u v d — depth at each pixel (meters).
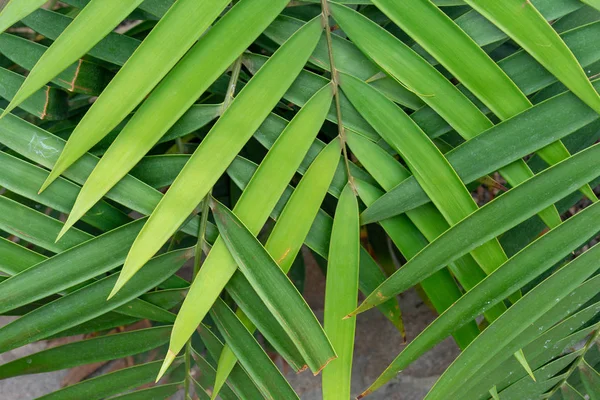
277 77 0.76
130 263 0.73
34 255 0.79
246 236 0.75
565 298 0.79
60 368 0.83
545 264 0.76
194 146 1.02
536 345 0.82
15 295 0.77
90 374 1.42
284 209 0.77
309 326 0.75
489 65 0.76
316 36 0.77
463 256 0.79
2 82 0.81
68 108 0.87
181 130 0.78
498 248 0.77
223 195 1.05
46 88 0.82
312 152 0.79
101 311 0.78
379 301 0.77
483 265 0.78
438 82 0.77
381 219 0.78
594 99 0.75
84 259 0.77
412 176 0.77
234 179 0.78
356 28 0.77
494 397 0.82
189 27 0.74
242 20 0.75
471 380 0.80
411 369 1.38
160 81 0.75
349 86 0.77
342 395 0.77
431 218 0.79
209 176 0.75
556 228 0.76
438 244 0.76
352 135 0.78
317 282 1.42
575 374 0.86
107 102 0.74
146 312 0.81
